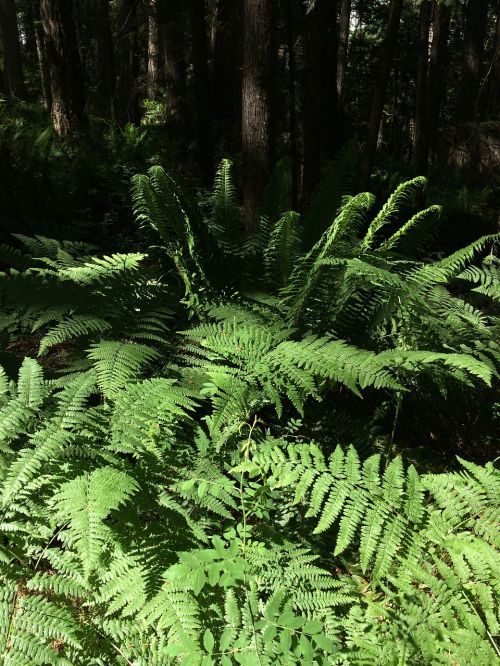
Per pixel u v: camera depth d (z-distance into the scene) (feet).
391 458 10.64
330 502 7.15
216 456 8.30
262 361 9.07
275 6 21.54
